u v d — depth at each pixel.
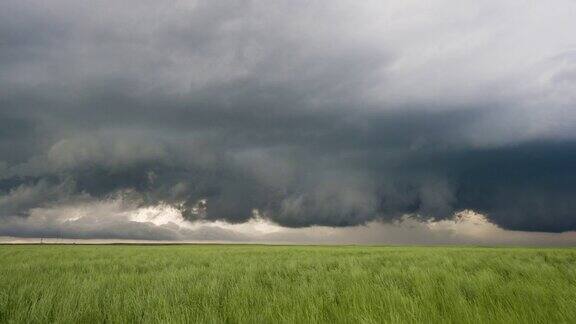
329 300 6.11
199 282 8.29
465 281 7.64
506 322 4.64
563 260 14.84
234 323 5.07
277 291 7.58
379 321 4.73
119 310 5.75
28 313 5.47
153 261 17.53
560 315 4.85
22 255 21.83
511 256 17.69
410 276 8.93
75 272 12.16
